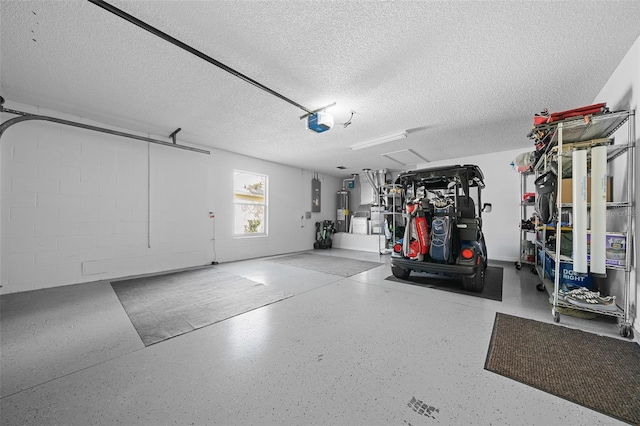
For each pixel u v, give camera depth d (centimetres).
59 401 131
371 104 317
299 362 167
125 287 346
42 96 300
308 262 549
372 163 677
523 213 463
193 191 496
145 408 126
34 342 194
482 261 335
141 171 425
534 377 150
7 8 168
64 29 189
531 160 353
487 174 567
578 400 130
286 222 705
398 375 153
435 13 173
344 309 264
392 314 249
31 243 325
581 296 226
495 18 177
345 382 147
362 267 493
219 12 173
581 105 311
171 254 463
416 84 269
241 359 171
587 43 202
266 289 338
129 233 411
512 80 260
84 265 366
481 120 369
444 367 161
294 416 121
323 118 322
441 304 277
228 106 325
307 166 723
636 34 190
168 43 206
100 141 382
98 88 281
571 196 245
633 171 194
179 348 186
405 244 348
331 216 880
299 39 200
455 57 222
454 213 334
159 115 355
